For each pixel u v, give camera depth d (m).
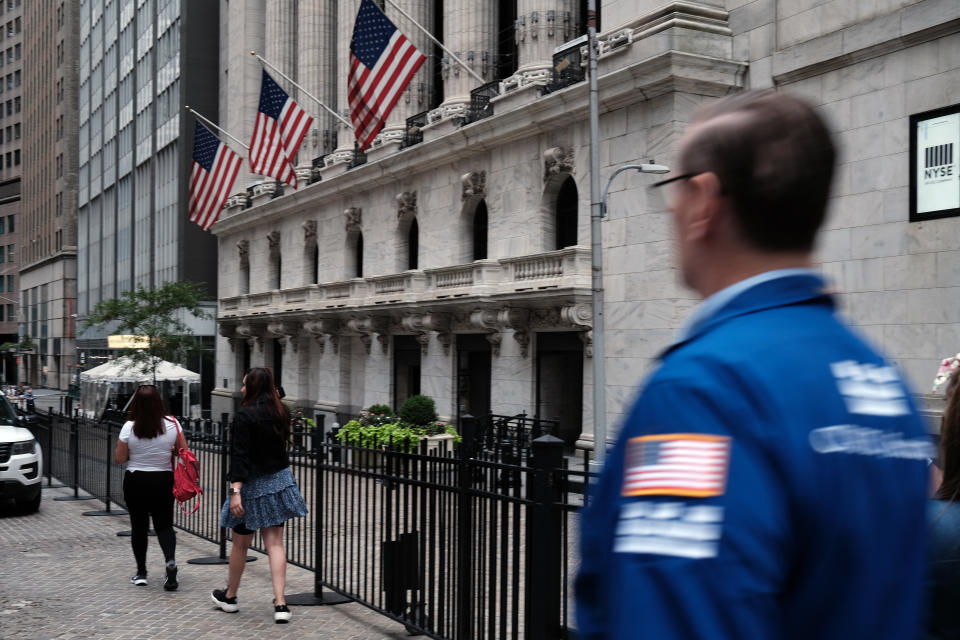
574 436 23.75
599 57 20.17
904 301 15.06
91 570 9.64
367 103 21.48
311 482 8.64
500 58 27.62
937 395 14.14
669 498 1.10
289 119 26.33
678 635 1.03
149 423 8.58
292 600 8.07
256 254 43.03
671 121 18.31
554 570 5.07
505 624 5.57
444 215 27.70
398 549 6.88
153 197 57.91
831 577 1.11
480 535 5.95
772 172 1.26
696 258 1.37
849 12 16.14
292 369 38.38
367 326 30.55
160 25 56.91
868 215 15.74
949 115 14.45
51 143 95.31
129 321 35.47
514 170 24.23
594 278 16.72
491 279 24.03
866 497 1.14
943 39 14.55
